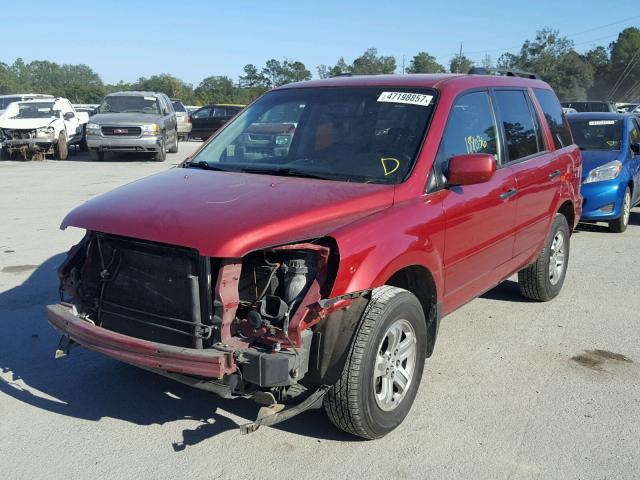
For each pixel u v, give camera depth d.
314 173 4.29
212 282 3.43
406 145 4.34
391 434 3.93
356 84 4.97
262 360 3.26
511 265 5.48
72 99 85.50
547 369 4.89
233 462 3.63
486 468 3.59
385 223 3.74
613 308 6.35
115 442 3.83
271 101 5.21
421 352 4.07
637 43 80.81
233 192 3.90
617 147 10.31
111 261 3.77
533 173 5.54
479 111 5.02
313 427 4.01
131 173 16.84
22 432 3.94
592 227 10.74
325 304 3.33
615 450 3.77
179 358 3.33
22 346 5.23
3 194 12.84
